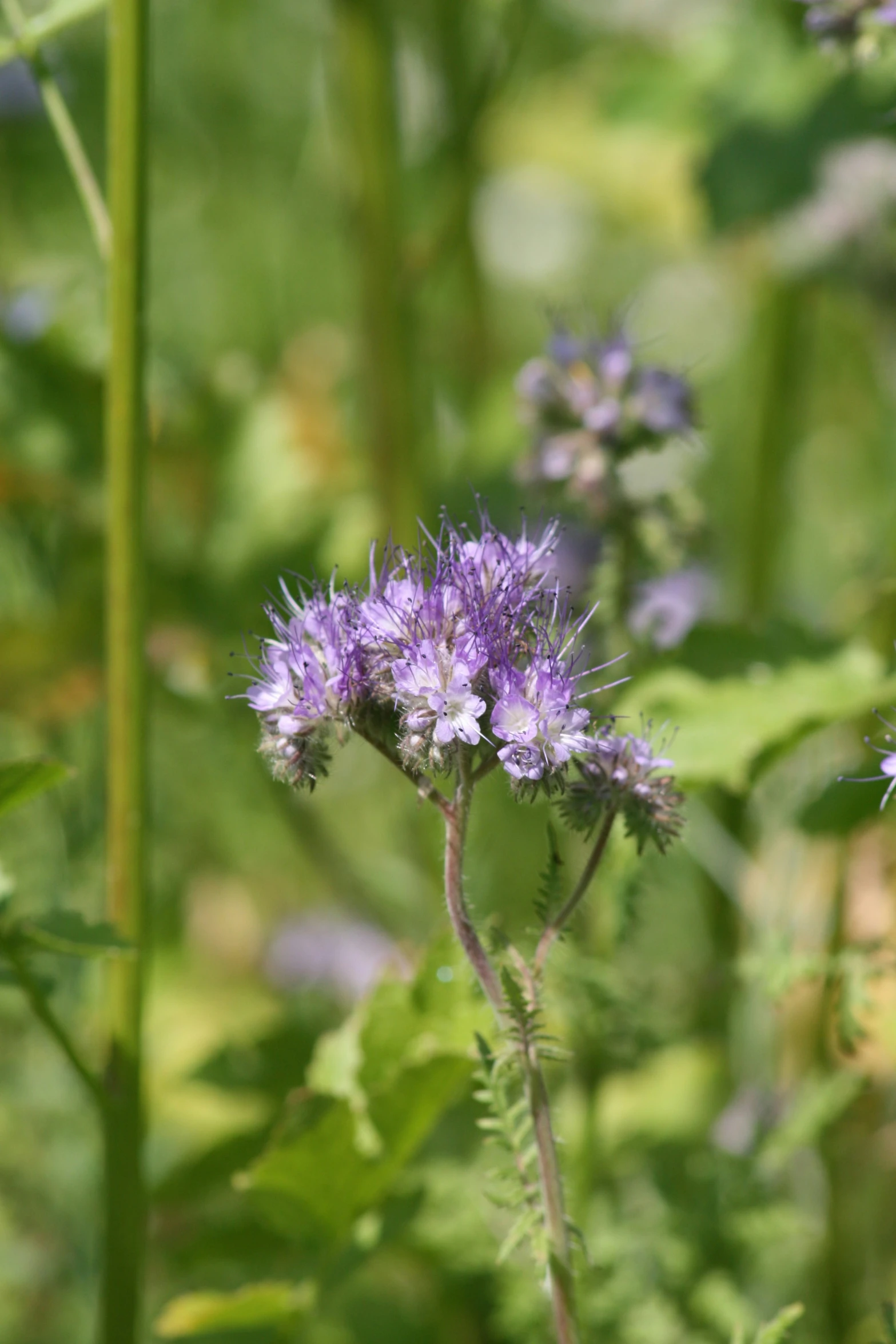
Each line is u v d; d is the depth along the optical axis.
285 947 0.65
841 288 0.58
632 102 0.64
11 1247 0.57
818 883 0.59
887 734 0.53
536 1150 0.45
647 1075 0.57
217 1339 0.52
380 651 0.45
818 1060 0.56
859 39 0.51
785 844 0.59
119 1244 0.51
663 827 0.45
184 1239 0.55
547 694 0.44
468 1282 0.55
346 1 0.59
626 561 0.54
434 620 0.45
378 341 0.60
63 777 0.47
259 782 0.62
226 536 0.62
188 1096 0.59
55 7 0.50
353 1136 0.50
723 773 0.51
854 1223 0.56
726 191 0.59
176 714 0.60
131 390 0.50
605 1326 0.52
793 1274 0.54
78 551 0.60
